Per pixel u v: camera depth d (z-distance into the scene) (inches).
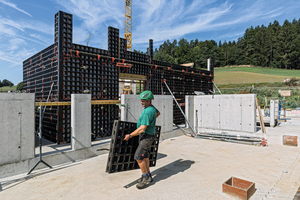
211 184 151.3
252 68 3312.0
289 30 3331.7
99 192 137.9
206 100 412.2
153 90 429.4
